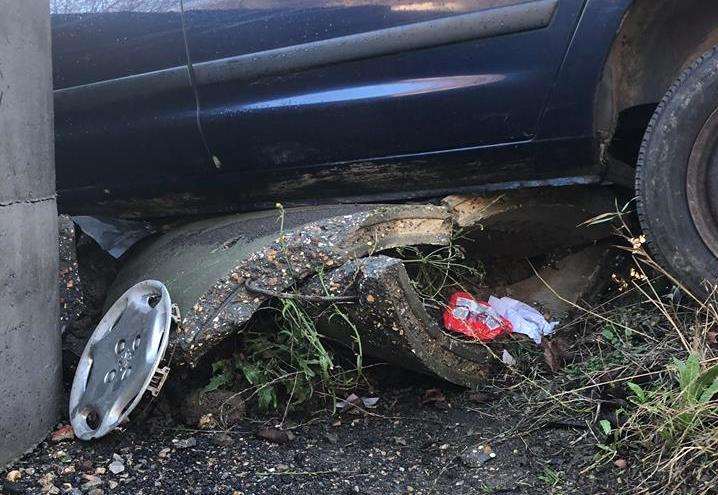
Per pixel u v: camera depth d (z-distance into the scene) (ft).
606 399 8.13
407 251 9.71
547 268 11.31
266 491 7.51
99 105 11.68
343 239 8.48
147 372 8.14
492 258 11.27
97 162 12.01
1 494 7.35
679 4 8.57
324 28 9.95
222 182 11.25
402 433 8.54
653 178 8.47
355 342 8.98
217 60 10.64
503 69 9.06
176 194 11.73
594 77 8.61
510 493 7.23
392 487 7.52
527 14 8.82
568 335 9.98
